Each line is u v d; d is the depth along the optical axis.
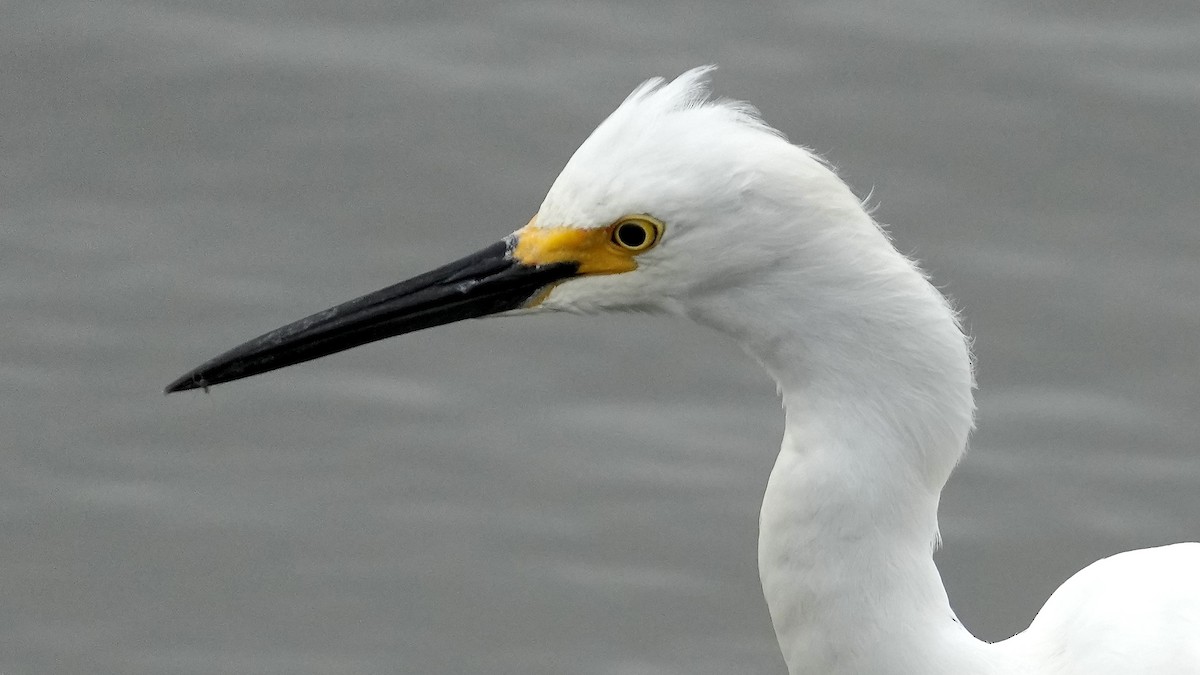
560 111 13.52
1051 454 11.99
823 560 6.54
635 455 12.08
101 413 12.27
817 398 6.47
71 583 11.66
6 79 13.84
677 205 6.37
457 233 13.09
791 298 6.36
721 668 11.34
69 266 12.84
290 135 13.54
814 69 13.64
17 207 13.16
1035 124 13.34
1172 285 12.62
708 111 6.47
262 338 7.19
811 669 6.74
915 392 6.38
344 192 13.30
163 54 13.92
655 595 11.63
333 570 11.73
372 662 11.34
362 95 13.68
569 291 6.76
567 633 11.50
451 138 13.46
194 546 11.80
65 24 14.04
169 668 11.27
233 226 13.12
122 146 13.55
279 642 11.42
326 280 12.78
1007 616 11.42
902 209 12.96
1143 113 13.32
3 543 11.77
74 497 11.95
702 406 12.34
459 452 12.14
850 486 6.44
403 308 7.05
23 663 11.26
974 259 12.75
